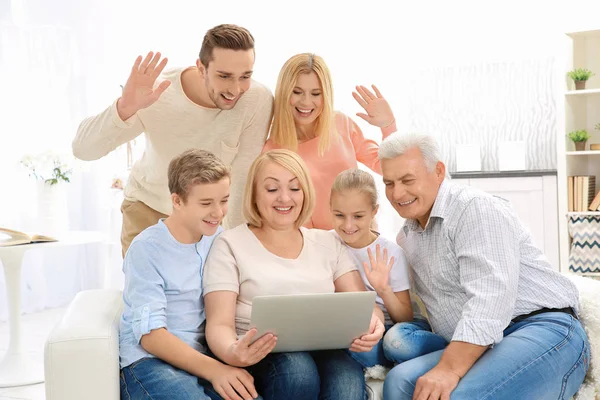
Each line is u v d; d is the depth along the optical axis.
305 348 2.04
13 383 3.62
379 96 2.85
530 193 4.97
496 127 5.48
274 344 1.93
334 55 5.38
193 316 2.15
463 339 2.01
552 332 2.11
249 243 2.21
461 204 2.22
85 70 5.70
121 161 5.72
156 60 2.49
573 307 2.24
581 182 4.75
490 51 5.42
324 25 5.39
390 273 2.34
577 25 5.14
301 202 2.22
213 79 2.54
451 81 5.54
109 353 1.97
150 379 1.95
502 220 2.17
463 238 2.18
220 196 2.11
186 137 2.72
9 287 3.75
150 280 2.07
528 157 5.42
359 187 2.31
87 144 2.65
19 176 5.36
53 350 1.95
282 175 2.19
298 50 5.43
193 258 2.17
